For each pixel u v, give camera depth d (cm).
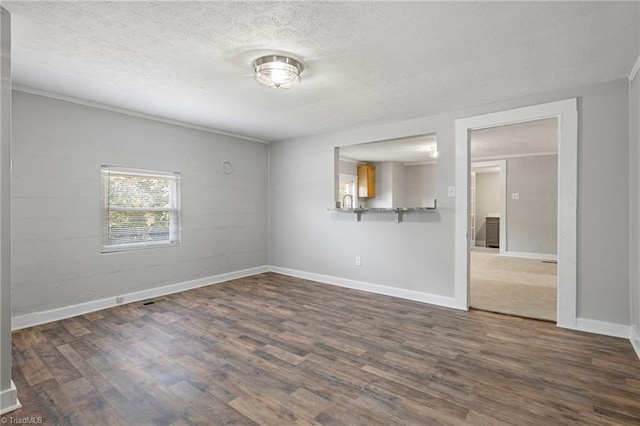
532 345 271
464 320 332
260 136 524
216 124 450
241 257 529
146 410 186
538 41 219
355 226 463
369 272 450
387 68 263
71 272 345
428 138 541
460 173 371
